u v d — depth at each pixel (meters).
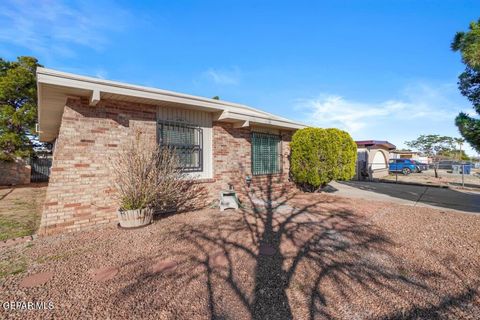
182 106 6.38
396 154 32.91
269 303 2.44
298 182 9.89
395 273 3.06
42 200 8.68
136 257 3.53
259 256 3.56
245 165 8.48
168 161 5.77
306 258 3.50
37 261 3.41
